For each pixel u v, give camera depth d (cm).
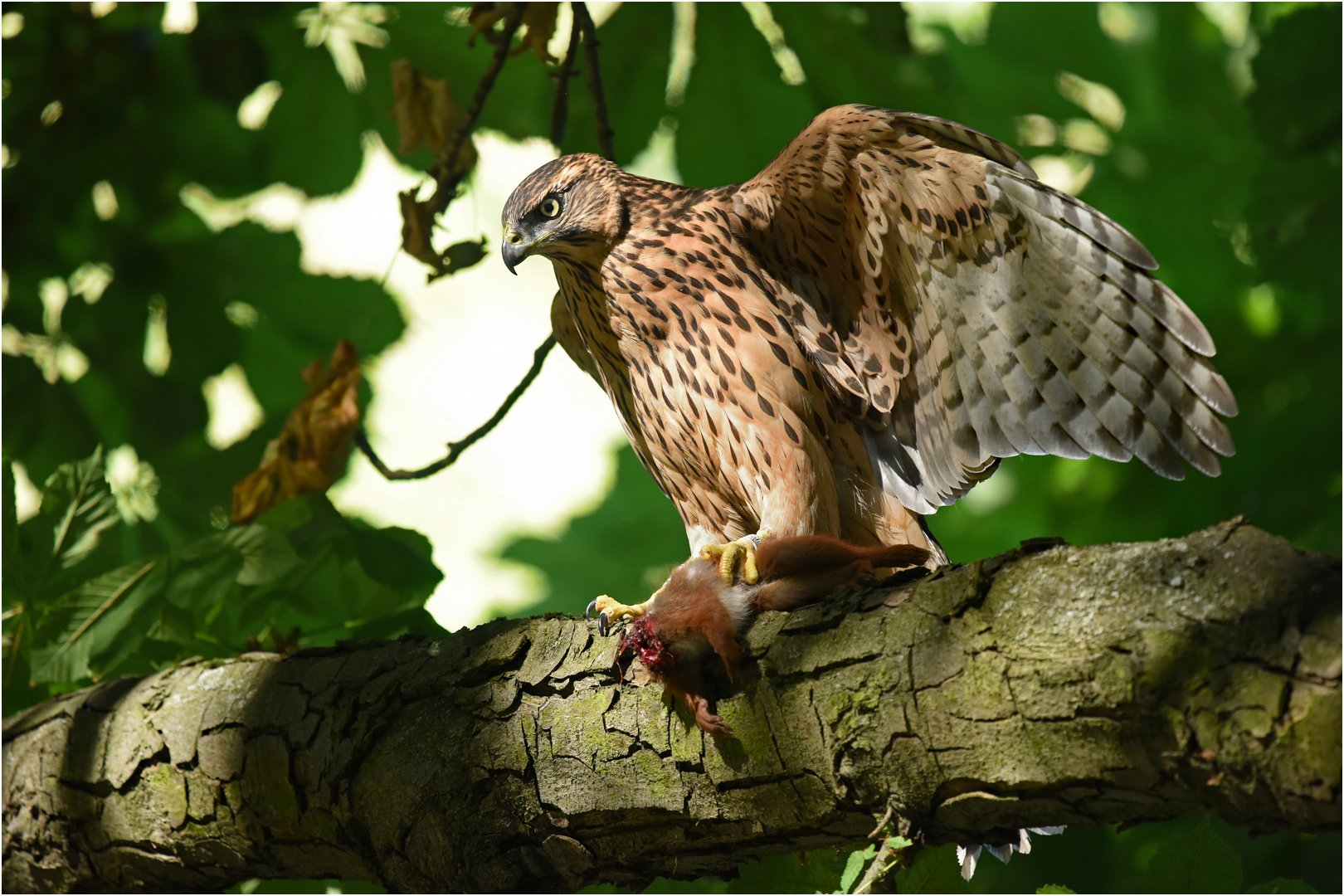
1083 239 498
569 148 842
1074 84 1113
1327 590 331
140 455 877
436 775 498
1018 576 384
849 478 622
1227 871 412
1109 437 514
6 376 868
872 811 415
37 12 885
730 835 452
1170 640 346
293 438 745
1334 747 317
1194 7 1127
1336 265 853
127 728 595
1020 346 527
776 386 605
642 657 442
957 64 1055
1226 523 361
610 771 464
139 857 599
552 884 506
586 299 660
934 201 529
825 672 415
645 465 722
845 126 537
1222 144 1082
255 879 627
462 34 875
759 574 454
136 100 898
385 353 931
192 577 633
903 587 421
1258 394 1064
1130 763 354
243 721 563
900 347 586
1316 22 817
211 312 899
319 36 867
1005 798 386
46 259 902
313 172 879
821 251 596
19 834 626
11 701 664
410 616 669
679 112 823
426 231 753
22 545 674
